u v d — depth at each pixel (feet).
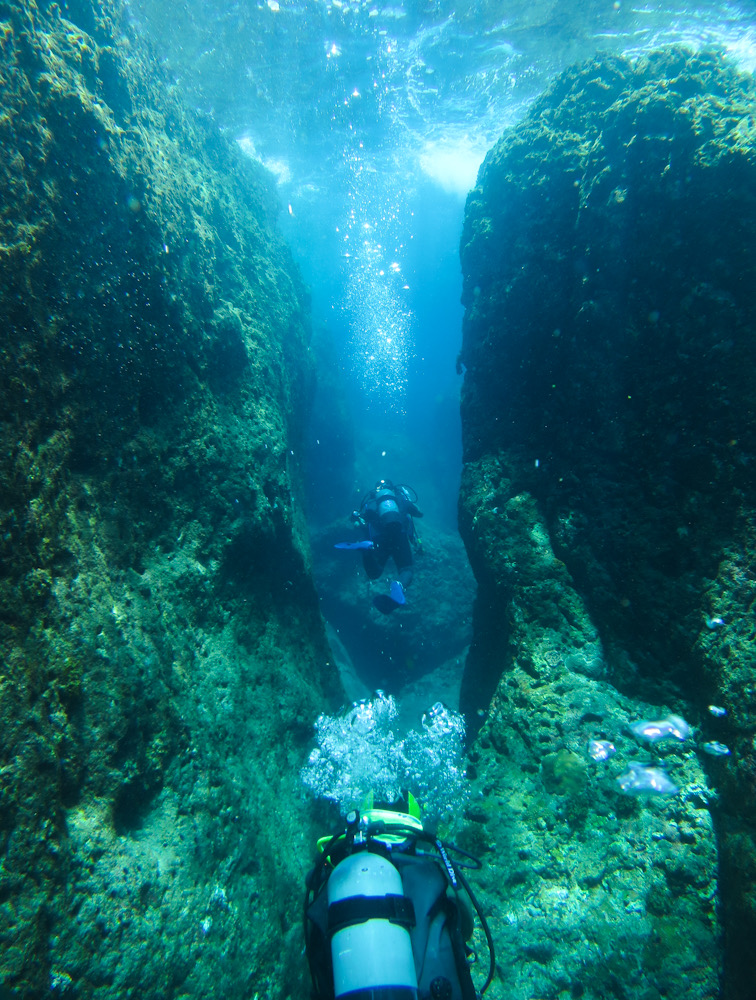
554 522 12.65
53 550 7.66
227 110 28.17
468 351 16.90
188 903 7.72
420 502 61.31
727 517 9.55
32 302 7.91
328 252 62.18
